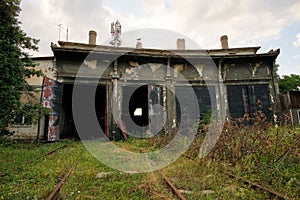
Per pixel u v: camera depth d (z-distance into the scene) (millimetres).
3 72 7320
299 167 4445
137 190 3678
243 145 5434
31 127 11477
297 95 12984
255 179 4059
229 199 3254
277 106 13031
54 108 11266
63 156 6660
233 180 4027
